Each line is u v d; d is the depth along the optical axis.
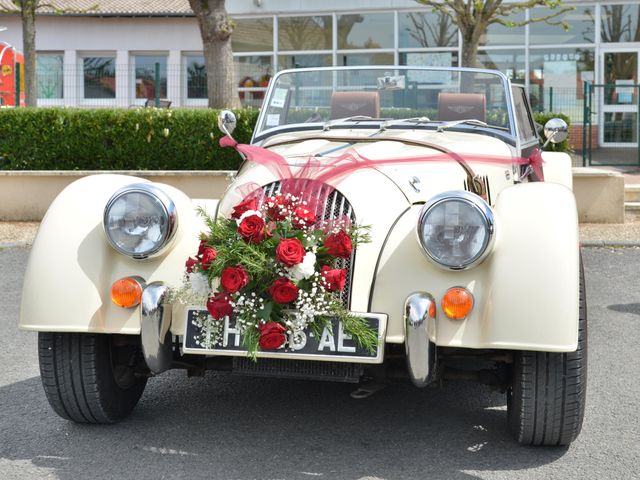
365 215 3.61
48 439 3.82
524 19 18.75
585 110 14.99
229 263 3.38
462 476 3.41
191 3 13.16
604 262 8.45
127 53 25.56
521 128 5.29
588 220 10.68
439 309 3.33
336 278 3.33
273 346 3.28
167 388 4.59
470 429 3.96
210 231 3.60
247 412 4.20
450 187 3.99
